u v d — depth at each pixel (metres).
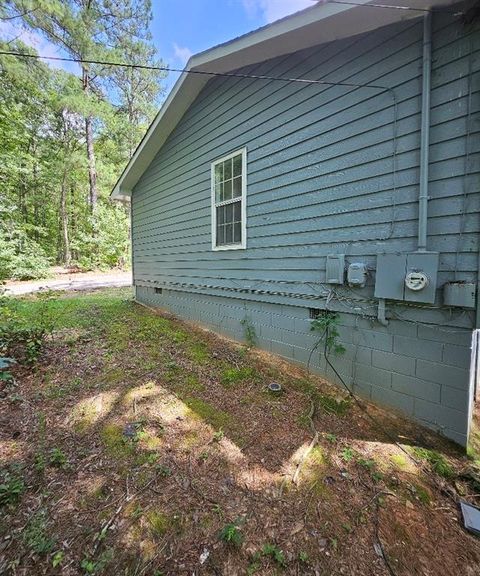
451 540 1.58
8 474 1.93
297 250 3.58
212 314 5.25
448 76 2.23
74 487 1.86
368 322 2.89
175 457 2.14
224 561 1.45
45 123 15.50
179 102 5.28
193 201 5.57
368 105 2.78
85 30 11.17
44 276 12.79
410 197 2.51
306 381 3.35
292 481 1.94
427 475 2.01
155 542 1.53
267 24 3.00
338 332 3.17
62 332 4.88
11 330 3.82
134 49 14.80
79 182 17.83
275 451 2.21
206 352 4.22
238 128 4.36
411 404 2.61
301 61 3.38
